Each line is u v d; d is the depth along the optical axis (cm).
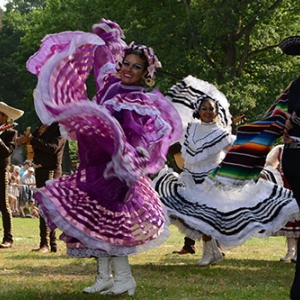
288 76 2694
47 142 789
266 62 2811
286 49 516
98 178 487
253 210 664
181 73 2684
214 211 665
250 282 597
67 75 488
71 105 461
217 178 545
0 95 5053
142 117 500
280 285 586
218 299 511
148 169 540
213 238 667
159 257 774
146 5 2867
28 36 3366
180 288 554
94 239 475
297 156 479
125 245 485
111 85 514
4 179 876
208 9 2495
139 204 502
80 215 477
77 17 2889
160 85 2444
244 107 2422
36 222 1451
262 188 677
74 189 487
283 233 741
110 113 482
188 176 701
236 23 2464
